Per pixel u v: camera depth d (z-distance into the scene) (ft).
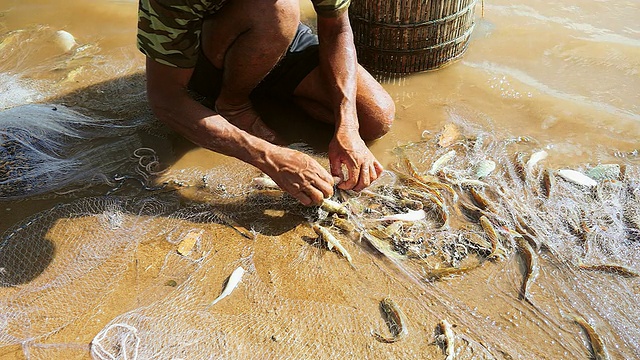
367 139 9.66
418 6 10.32
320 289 7.27
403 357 6.48
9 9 13.76
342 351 6.54
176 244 7.86
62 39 12.44
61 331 6.75
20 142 9.55
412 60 11.15
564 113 10.25
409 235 7.98
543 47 12.07
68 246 7.80
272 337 6.67
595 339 6.65
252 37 8.37
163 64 7.51
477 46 12.19
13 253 7.72
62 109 10.39
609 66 11.41
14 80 11.22
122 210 8.37
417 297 7.16
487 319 6.91
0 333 6.73
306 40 9.73
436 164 9.11
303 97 9.86
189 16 7.03
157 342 6.56
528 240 7.86
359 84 9.30
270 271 7.48
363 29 10.93
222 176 9.00
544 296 7.18
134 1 14.12
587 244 7.78
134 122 10.19
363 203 8.48
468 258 7.68
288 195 8.55
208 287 7.29
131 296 7.17
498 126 10.00
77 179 9.02
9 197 8.68
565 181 8.74
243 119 9.46
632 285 7.27
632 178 8.79
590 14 13.17
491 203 8.36
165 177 9.03
